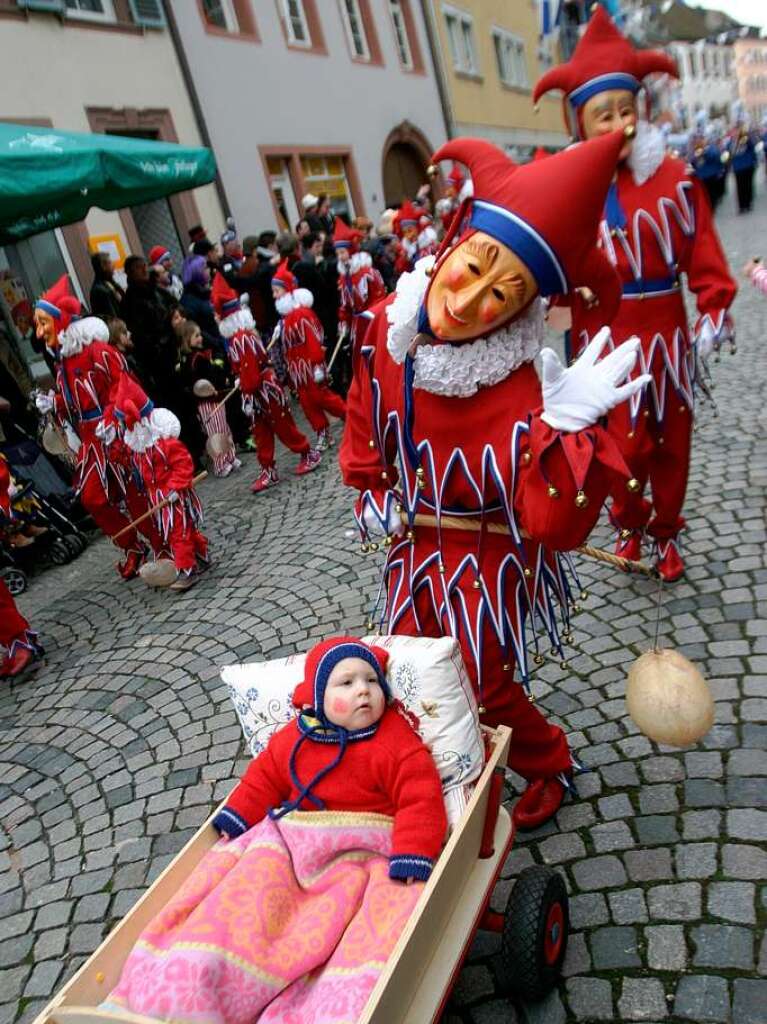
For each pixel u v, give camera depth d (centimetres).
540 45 2633
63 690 434
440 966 171
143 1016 154
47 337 513
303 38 1417
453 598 226
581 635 358
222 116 1165
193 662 428
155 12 1037
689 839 246
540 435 184
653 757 281
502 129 2341
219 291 646
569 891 239
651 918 224
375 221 1602
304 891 186
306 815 193
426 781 190
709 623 346
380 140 1639
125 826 316
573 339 354
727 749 277
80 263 904
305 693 204
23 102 856
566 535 187
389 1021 155
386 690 203
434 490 220
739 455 514
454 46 2092
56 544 638
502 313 192
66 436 616
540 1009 207
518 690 242
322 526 574
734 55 5828
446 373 202
